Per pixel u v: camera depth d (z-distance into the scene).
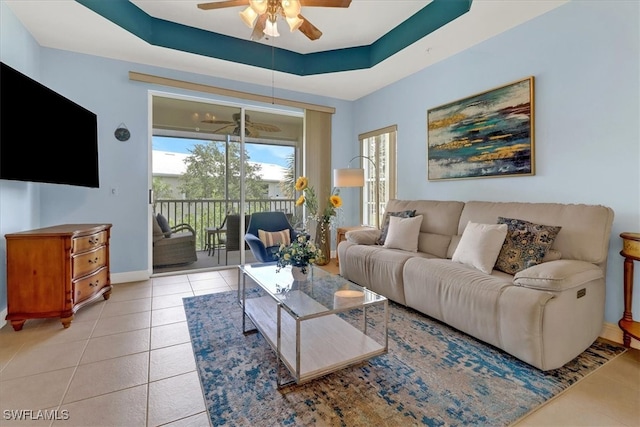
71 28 2.72
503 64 2.78
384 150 4.50
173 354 1.92
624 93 2.06
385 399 1.50
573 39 2.30
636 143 2.01
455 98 3.25
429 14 2.81
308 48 3.72
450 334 2.20
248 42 3.54
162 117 3.72
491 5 2.36
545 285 1.72
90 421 1.35
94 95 3.26
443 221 3.01
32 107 2.32
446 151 3.34
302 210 4.64
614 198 2.12
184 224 3.90
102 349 1.98
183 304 2.79
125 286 3.31
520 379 1.66
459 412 1.41
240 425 1.33
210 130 4.00
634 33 2.00
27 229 2.72
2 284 2.31
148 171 3.57
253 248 3.28
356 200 4.95
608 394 1.54
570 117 2.33
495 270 2.27
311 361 1.61
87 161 2.98
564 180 2.38
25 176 2.25
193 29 3.25
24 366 1.77
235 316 2.53
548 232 2.13
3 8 2.31
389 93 4.18
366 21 3.10
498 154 2.82
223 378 1.67
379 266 2.87
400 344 2.06
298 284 2.11
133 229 3.51
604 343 2.06
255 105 4.21
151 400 1.49
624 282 2.01
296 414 1.40
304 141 4.57
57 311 2.27
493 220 2.57
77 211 3.22
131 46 3.07
